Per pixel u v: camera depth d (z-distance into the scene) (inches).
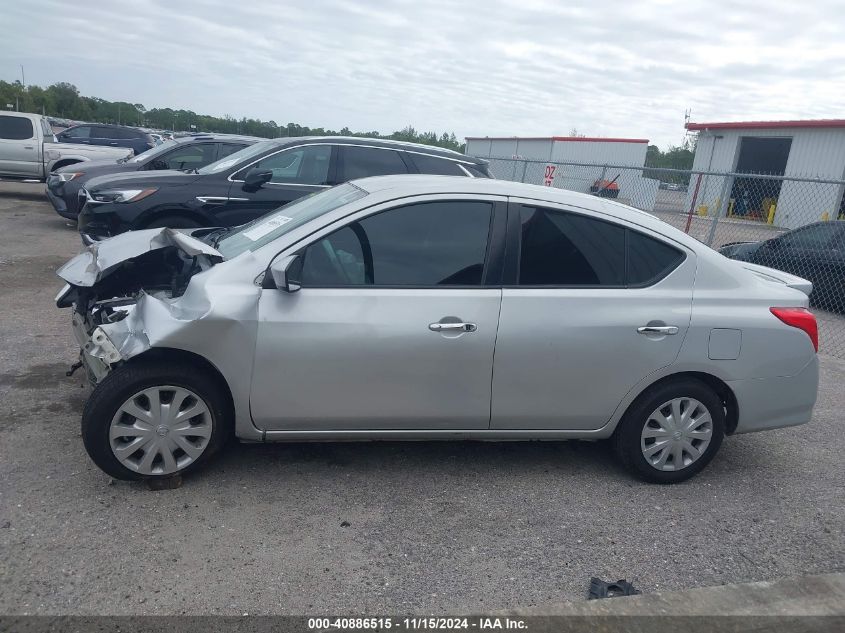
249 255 150.9
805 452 198.5
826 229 423.5
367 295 149.1
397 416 154.6
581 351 156.7
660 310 160.4
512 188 162.2
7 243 422.0
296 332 145.9
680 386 164.6
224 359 144.4
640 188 882.8
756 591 127.0
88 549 128.0
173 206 316.2
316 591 121.9
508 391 156.6
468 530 144.8
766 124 989.8
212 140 465.4
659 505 161.0
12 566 121.6
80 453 161.8
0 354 222.7
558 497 161.2
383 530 142.3
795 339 167.9
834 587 129.6
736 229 583.2
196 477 156.6
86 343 155.3
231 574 124.5
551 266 158.2
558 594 126.3
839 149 901.8
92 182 339.9
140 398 145.0
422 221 155.2
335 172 327.3
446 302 151.4
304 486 156.9
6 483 147.2
